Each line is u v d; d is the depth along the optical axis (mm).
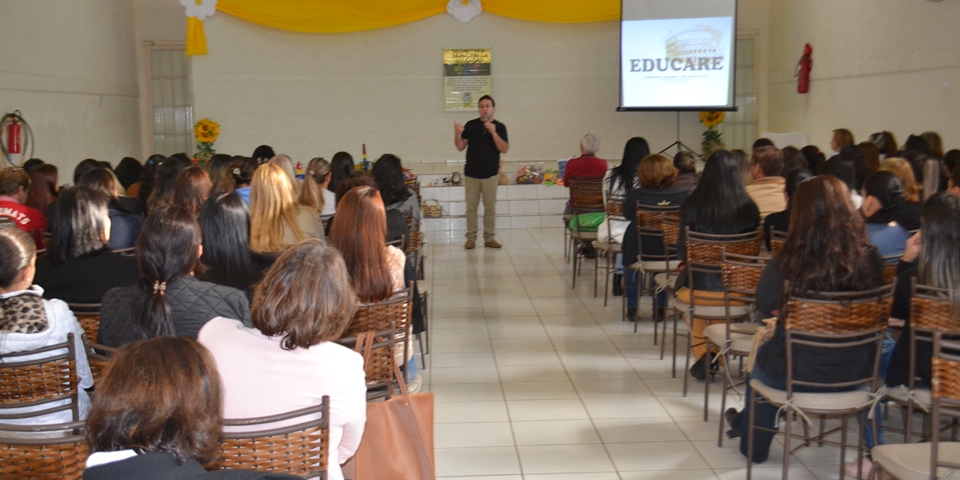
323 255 1985
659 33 9781
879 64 7816
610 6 10469
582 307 5867
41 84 7926
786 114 10461
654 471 3256
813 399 2842
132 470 1209
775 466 3275
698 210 4035
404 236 4348
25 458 1843
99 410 1257
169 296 2404
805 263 2760
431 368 4574
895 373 2969
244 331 1988
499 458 3395
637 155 5691
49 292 2916
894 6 7496
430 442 2398
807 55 9586
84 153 9086
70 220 2910
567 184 7227
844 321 2734
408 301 3023
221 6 10367
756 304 3314
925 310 2746
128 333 2352
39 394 2408
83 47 9086
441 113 10844
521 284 6645
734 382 4238
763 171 4781
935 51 6762
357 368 2014
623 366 4551
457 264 7504
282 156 4793
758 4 10977
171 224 2402
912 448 2459
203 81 10609
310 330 1931
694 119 10859
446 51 10719
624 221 5766
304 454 1906
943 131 6672
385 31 10664
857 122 8398
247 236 3094
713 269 3920
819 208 2764
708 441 3537
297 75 10680
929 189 4512
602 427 3707
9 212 4586
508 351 4867
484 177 8086
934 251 2764
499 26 10695
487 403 4027
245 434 1836
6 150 7168
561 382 4312
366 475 2367
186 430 1270
